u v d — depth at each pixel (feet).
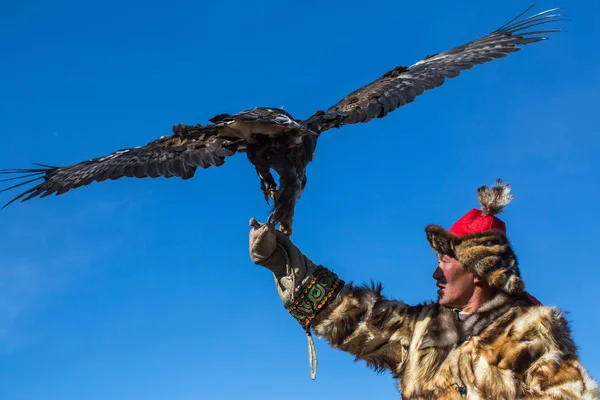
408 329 11.00
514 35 14.26
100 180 11.65
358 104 13.25
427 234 10.62
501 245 10.33
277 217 11.43
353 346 11.37
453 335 10.32
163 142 11.89
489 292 10.50
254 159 11.71
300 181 11.71
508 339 9.83
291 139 11.62
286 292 11.71
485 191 10.85
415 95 13.39
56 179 12.09
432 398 10.12
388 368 11.39
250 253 11.78
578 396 9.07
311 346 11.58
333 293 11.46
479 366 9.84
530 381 9.45
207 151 11.57
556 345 9.58
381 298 11.46
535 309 9.95
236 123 11.15
